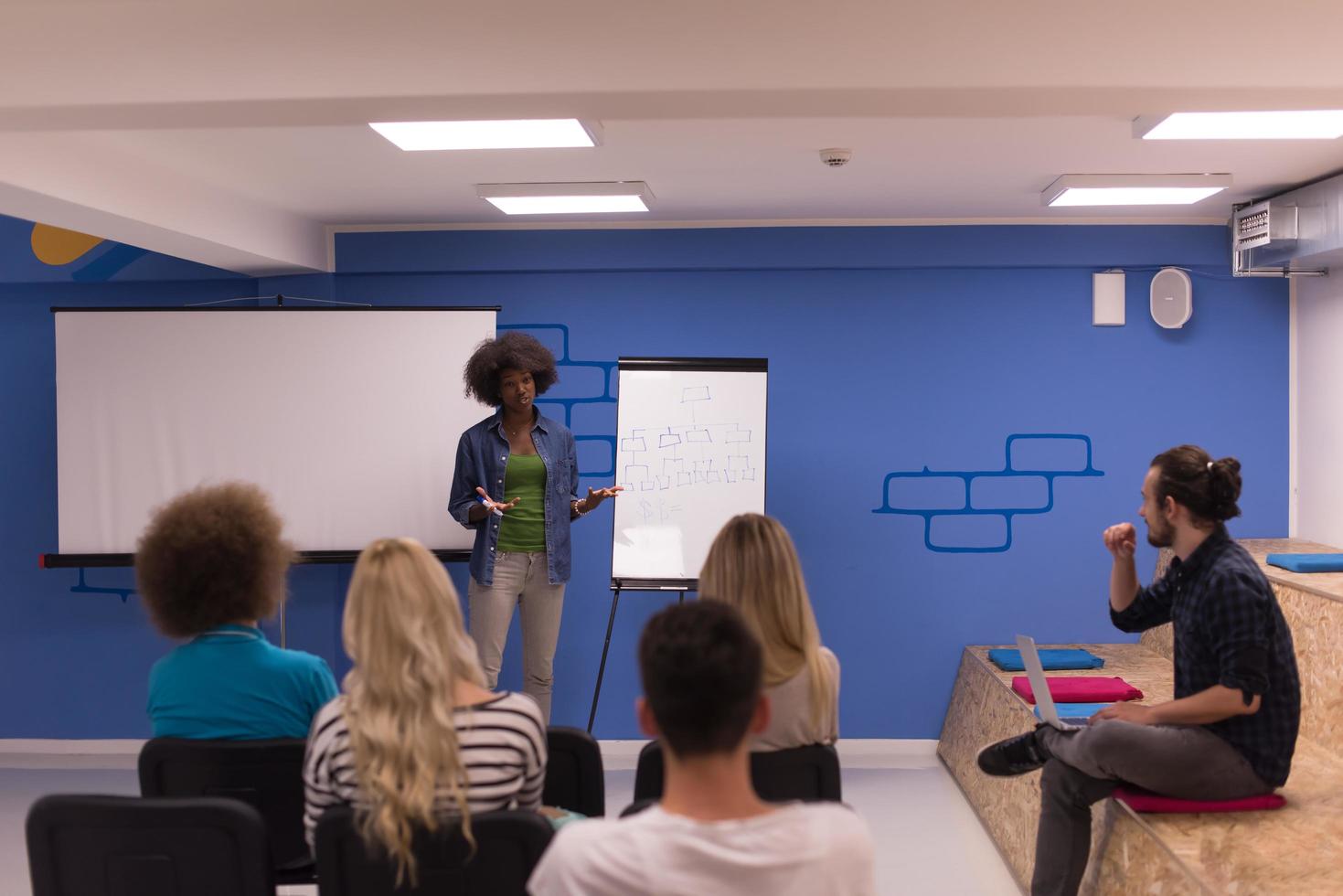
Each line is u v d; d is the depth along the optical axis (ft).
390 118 8.82
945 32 8.02
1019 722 13.15
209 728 7.32
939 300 16.99
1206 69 7.99
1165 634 15.92
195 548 7.25
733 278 17.13
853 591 17.13
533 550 14.78
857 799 15.02
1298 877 8.19
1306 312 16.44
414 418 16.33
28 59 8.34
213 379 16.35
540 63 8.13
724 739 4.14
